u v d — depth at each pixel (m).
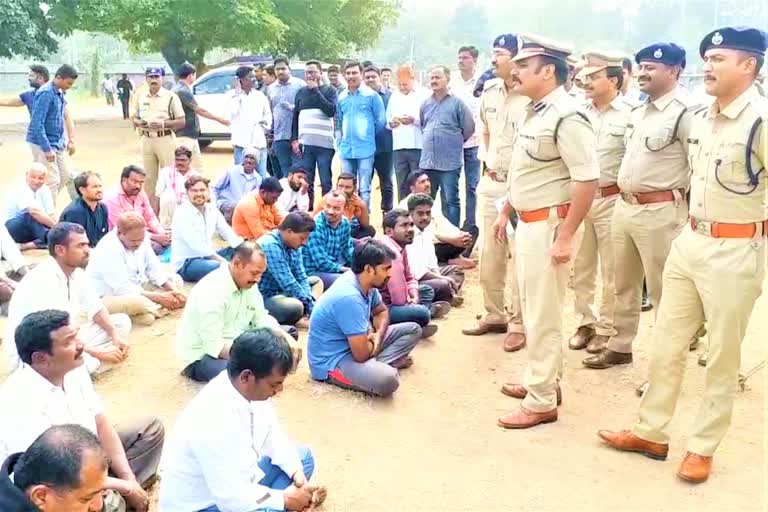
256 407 2.76
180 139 8.73
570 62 4.71
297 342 4.91
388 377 4.05
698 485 3.30
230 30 19.67
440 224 6.59
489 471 3.42
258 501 2.60
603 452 3.59
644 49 3.93
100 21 19.23
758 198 3.00
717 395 3.25
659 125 3.94
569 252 3.60
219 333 4.22
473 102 7.81
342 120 8.10
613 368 4.59
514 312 4.87
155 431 3.21
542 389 3.80
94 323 4.37
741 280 3.07
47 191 7.26
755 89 3.04
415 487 3.29
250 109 9.12
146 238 5.50
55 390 2.67
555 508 3.13
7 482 1.91
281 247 5.11
